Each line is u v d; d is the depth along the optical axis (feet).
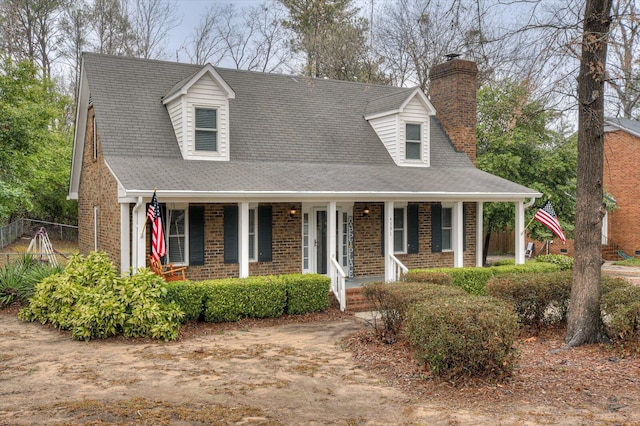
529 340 31.35
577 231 30.12
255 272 50.49
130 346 32.17
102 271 38.40
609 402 20.77
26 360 28.45
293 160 53.67
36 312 38.22
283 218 51.93
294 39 113.50
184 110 48.75
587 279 29.60
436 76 68.18
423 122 60.49
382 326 35.19
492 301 25.49
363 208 56.08
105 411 20.51
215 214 48.85
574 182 68.85
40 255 60.49
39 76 101.86
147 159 47.19
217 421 19.56
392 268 50.29
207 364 27.99
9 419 19.62
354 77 103.96
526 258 101.19
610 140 95.91
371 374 26.05
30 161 67.15
